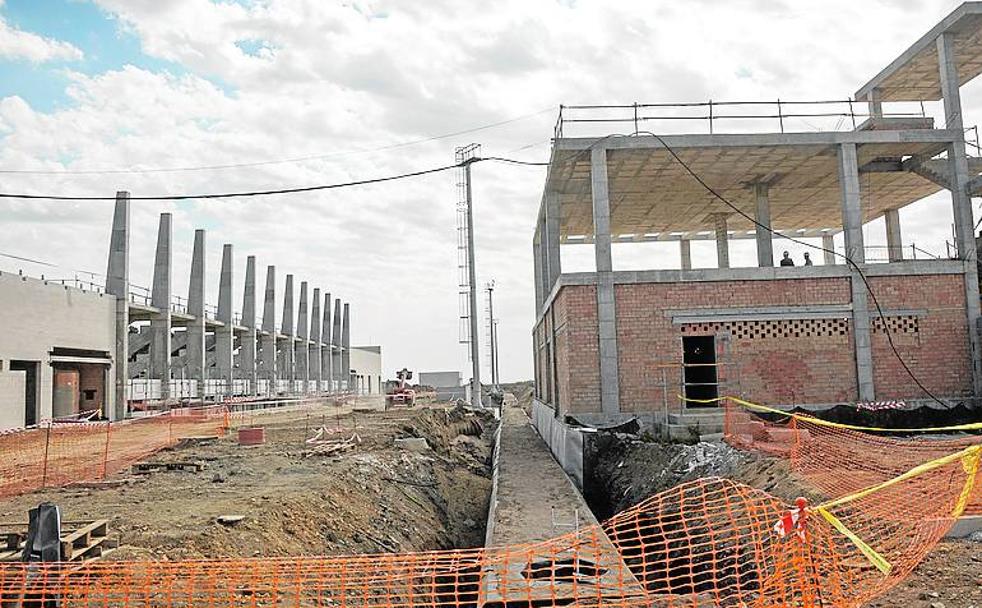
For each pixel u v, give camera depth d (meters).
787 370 20.44
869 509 9.12
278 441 22.92
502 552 8.34
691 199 27.62
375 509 13.77
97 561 7.83
